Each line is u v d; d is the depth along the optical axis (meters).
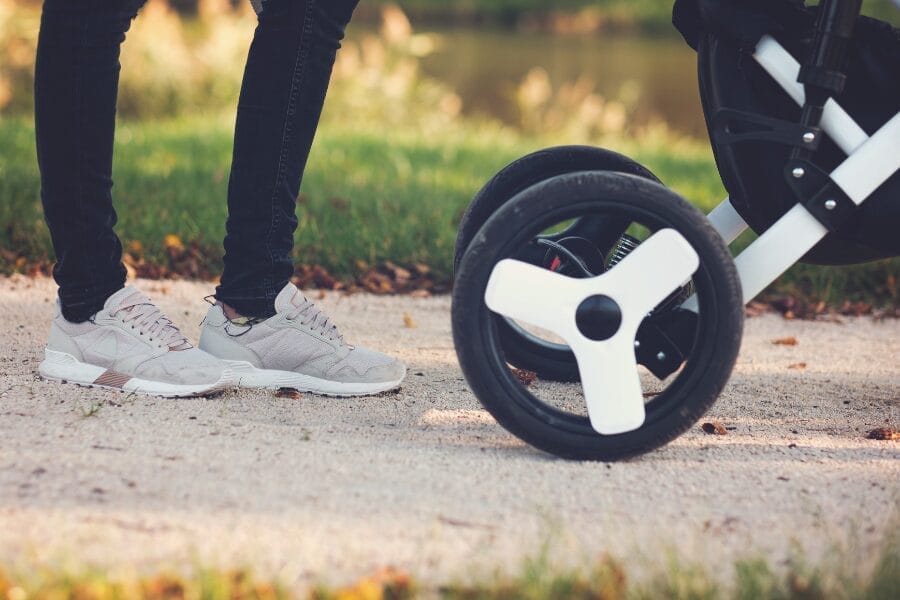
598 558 1.78
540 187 2.09
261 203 2.53
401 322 3.59
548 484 2.07
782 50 2.15
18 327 3.11
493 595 1.62
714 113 2.27
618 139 9.20
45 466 2.04
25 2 9.74
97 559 1.71
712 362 2.12
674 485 2.10
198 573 1.65
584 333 2.14
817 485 2.12
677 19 2.33
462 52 15.79
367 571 1.72
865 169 2.11
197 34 10.39
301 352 2.62
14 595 1.57
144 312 2.57
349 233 4.53
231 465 2.11
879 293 4.18
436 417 2.53
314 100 2.49
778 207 2.24
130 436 2.23
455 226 4.89
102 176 2.46
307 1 2.40
